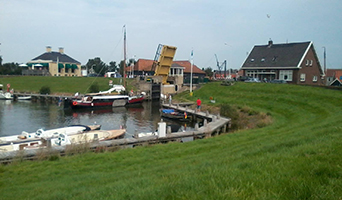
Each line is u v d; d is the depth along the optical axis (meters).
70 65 96.81
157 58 63.56
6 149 17.22
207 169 7.51
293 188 5.02
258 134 17.98
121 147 17.58
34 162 13.60
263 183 5.41
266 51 57.75
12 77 78.38
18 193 8.64
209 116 33.81
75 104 46.38
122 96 53.16
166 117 39.06
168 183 6.29
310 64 52.03
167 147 15.52
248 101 41.38
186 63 86.06
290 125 21.88
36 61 93.50
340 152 7.38
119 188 6.71
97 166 12.12
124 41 62.31
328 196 4.55
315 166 6.12
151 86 61.56
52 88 68.38
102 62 123.19
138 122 36.41
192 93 55.38
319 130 14.19
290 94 39.41
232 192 4.98
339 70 76.19
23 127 31.73
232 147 13.70
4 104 52.28
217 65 84.31
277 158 7.67
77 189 8.04
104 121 37.00
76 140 21.06
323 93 35.75
